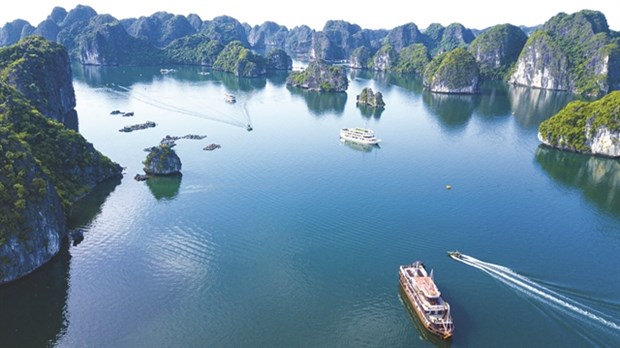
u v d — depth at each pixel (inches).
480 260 4165.8
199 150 7401.6
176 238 4475.9
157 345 3085.6
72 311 3405.5
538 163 7278.5
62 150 5590.6
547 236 4704.7
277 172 6446.9
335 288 3720.5
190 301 3533.5
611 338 3171.8
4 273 3646.7
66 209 4751.5
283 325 3292.3
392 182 6176.2
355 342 3139.8
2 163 3961.6
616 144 7495.1
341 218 4985.2
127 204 5251.0
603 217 5231.3
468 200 5625.0
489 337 3164.4
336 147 7844.5
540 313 3420.3
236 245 4360.2
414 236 4598.9
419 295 3346.5
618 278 3922.2
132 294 3607.3
